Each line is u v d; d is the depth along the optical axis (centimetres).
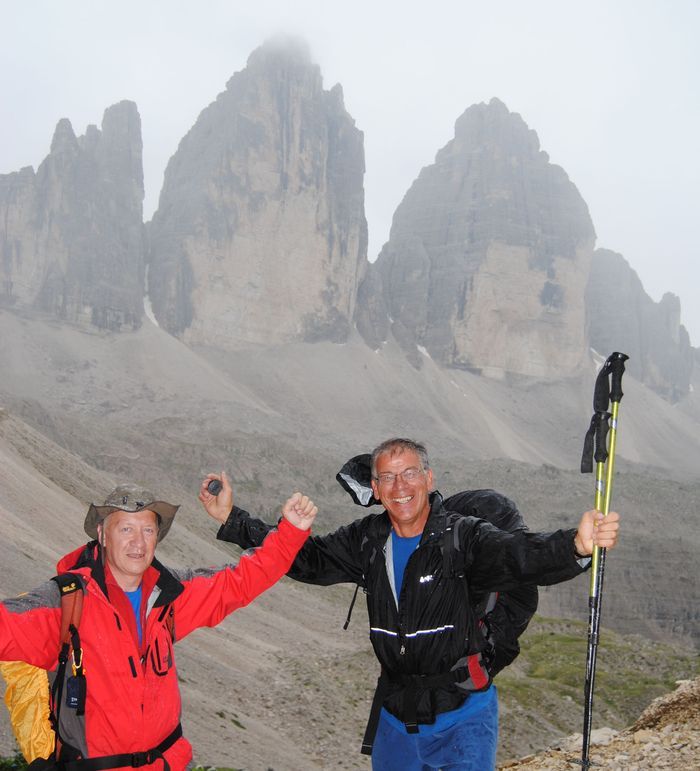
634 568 19262
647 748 960
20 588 3584
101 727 464
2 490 6028
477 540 515
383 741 545
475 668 530
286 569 543
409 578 523
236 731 3089
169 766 486
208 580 522
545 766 996
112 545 482
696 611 18425
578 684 7000
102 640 466
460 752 519
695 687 1134
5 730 1391
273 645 6112
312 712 4172
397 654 530
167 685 491
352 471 577
